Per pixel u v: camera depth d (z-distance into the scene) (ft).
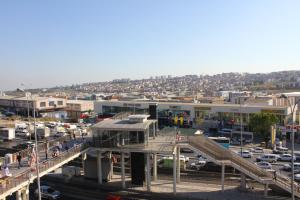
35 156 144.56
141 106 399.03
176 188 184.55
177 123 382.01
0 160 162.30
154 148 177.06
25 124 385.09
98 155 190.29
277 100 401.49
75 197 175.83
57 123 400.67
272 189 177.27
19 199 133.39
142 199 169.27
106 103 422.41
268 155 239.09
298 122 349.61
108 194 177.37
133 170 191.42
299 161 238.68
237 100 451.12
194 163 231.09
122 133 183.73
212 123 363.56
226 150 176.24
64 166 215.92
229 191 178.50
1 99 572.92
